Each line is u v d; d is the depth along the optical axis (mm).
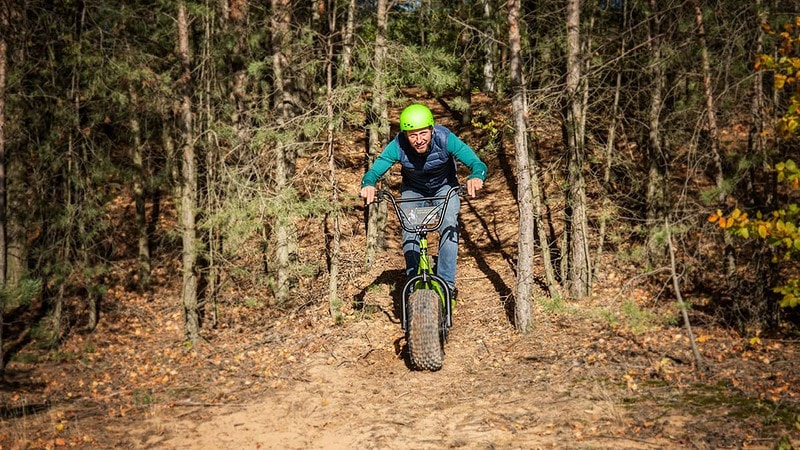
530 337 6945
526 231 7043
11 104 8547
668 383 5520
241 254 8586
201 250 8109
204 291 10172
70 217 8641
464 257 9797
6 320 9828
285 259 8578
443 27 8758
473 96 16250
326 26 10258
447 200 5988
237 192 7410
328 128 7461
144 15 9750
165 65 10016
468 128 13953
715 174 7180
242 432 5223
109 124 11117
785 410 4742
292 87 9062
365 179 6031
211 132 7906
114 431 5406
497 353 6680
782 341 6312
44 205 9180
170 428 5391
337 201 7590
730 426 4539
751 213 6633
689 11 6945
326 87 7805
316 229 10234
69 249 9125
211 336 8367
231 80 9734
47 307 10195
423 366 6051
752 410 4797
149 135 10203
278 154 7621
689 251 8016
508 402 5402
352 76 7754
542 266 8984
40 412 6168
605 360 6148
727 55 6164
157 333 9078
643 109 8492
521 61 6949
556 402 5277
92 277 9422
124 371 7625
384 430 5027
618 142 10820
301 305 8516
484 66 12203
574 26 7238
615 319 6430
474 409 5328
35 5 8969
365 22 8336
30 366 8234
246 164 7641
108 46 8992
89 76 8820
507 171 12695
